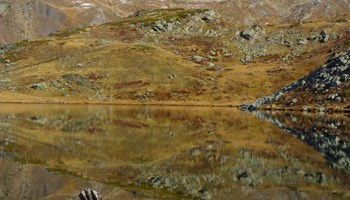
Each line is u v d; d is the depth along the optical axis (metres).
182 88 179.88
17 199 24.64
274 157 43.09
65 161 38.94
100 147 49.50
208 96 170.38
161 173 34.06
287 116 103.69
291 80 174.00
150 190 27.72
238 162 40.09
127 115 107.31
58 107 141.38
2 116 96.88
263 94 165.88
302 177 33.03
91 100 173.62
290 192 28.08
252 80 182.38
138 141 55.97
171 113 117.19
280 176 33.34
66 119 91.31
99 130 69.62
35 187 27.78
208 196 26.66
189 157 42.94
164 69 195.62
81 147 49.16
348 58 134.00
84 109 132.25
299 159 41.91
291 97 135.62
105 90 182.12
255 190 28.55
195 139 58.56
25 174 32.22
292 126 77.38
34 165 36.38
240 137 60.91
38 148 47.41
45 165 36.56
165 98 173.00
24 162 37.78
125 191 27.22
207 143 54.34
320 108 116.81
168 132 67.69
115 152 45.62
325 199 26.44
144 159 41.19
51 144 51.25
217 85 179.38
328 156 43.62
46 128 71.06
